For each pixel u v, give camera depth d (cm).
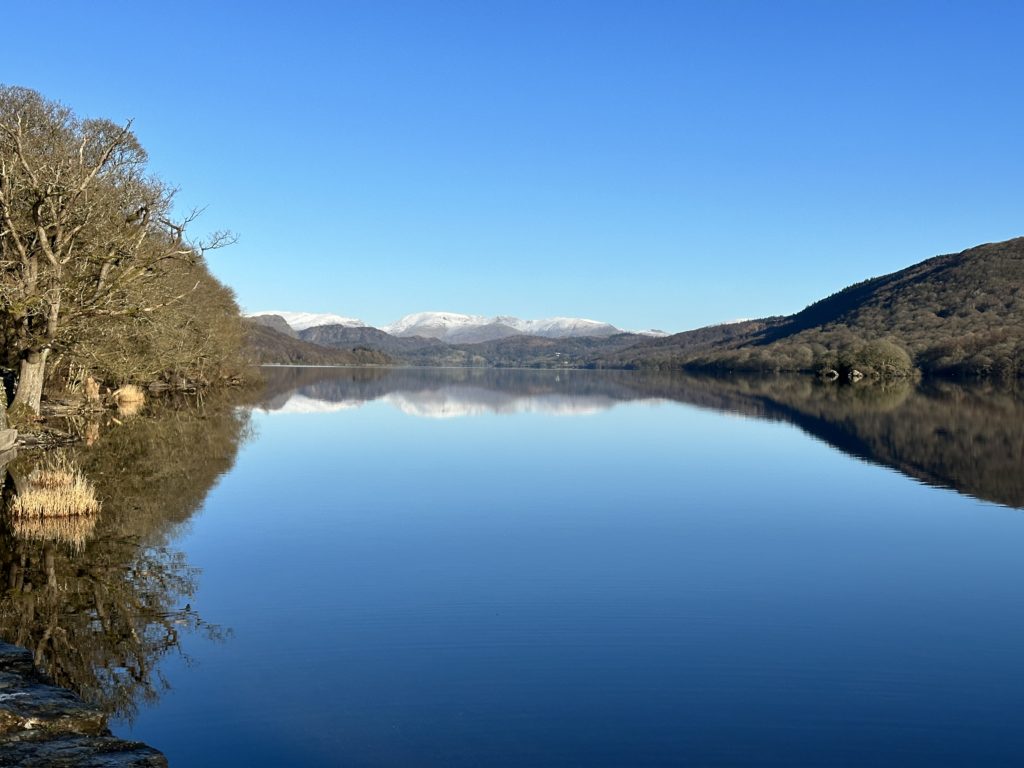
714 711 848
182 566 1347
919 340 15612
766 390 9394
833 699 884
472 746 761
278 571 1336
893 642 1062
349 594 1220
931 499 2169
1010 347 12031
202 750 738
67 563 1313
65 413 3225
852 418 5041
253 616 1105
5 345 2466
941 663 991
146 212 2708
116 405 3922
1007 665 987
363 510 1886
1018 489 2347
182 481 2152
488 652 998
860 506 2059
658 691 894
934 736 802
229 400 5609
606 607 1189
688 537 1678
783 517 1905
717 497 2173
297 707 831
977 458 3072
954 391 8938
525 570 1387
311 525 1702
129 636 1011
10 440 2239
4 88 3041
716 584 1324
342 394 7462
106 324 2803
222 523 1686
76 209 2488
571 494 2184
